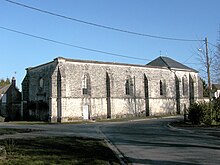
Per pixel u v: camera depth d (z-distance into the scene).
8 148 15.37
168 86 62.56
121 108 54.44
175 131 27.00
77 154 13.64
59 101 48.09
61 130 29.86
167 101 61.94
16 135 23.83
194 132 25.73
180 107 63.59
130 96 56.16
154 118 51.28
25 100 57.47
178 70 64.69
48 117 50.06
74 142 18.48
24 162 11.36
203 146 16.75
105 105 52.78
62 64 48.62
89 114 50.56
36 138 20.84
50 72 51.09
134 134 24.62
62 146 16.53
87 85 51.19
